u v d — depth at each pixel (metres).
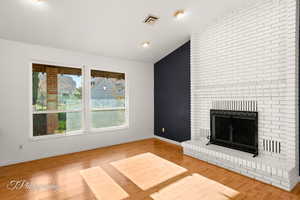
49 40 3.13
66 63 3.55
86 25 2.83
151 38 3.58
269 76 2.58
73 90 3.71
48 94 3.40
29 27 2.70
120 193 2.10
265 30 2.62
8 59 2.92
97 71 4.04
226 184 2.29
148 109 4.96
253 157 2.55
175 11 2.78
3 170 2.72
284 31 2.42
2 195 2.04
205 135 3.54
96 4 2.39
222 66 3.21
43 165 2.92
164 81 4.66
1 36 2.81
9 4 2.21
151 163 3.03
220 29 3.23
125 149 3.86
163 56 4.61
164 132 4.68
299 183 2.28
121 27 3.03
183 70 4.09
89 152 3.63
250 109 2.79
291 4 2.27
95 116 4.04
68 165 2.93
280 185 2.17
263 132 2.65
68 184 2.30
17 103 3.00
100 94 4.11
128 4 2.48
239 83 2.95
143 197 2.02
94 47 3.62
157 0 2.48
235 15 2.99
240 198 1.97
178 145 4.21
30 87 3.17
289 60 2.29
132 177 2.51
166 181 2.39
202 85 3.60
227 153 2.76
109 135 4.16
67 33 2.99
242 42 2.90
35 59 3.19
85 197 2.01
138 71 4.73
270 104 2.56
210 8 2.85
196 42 3.68
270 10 2.56
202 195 2.04
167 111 4.57
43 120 3.36
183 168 2.81
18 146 3.02
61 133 3.57
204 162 3.07
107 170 2.74
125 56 4.29
